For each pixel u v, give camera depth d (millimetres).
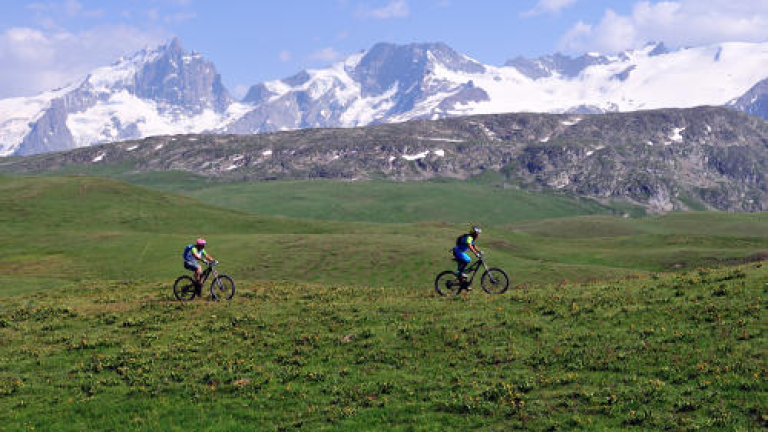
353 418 18578
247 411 19672
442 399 19203
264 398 20578
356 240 106875
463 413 18203
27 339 28203
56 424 19516
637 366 19891
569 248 148000
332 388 20781
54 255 90125
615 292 28734
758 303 23141
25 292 49625
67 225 154875
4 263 85125
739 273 27969
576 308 26188
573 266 92250
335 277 85375
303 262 92188
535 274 86375
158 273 78375
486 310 27453
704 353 19938
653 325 23031
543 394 18828
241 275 85312
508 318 25859
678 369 19219
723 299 24453
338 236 111625
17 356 25781
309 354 24125
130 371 23422
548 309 26531
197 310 31812
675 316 23547
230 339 26625
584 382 19312
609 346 21672
